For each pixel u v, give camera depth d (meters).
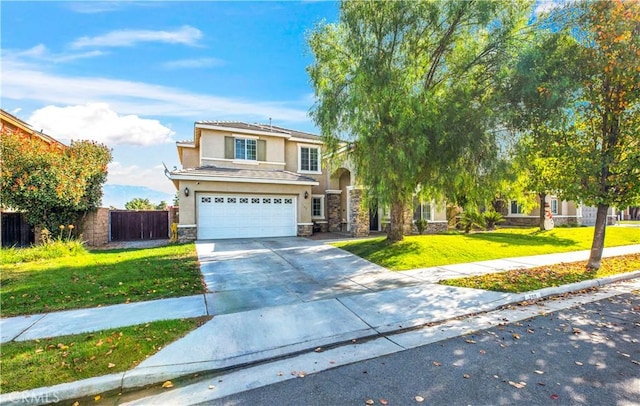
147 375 3.63
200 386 3.54
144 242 17.22
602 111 8.44
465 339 4.71
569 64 8.33
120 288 6.97
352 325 5.20
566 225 24.72
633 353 4.21
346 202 21.64
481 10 9.33
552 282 7.75
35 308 5.71
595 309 6.08
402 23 9.64
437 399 3.20
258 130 19.12
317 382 3.57
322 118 10.51
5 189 12.77
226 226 16.30
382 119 9.59
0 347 4.21
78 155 14.95
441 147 9.38
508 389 3.37
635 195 8.08
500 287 7.30
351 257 11.02
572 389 3.36
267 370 3.87
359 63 9.69
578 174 8.50
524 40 9.30
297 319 5.39
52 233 14.09
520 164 9.42
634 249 13.32
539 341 4.61
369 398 3.23
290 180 17.17
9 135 13.22
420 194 11.61
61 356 3.98
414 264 9.80
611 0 7.56
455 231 20.17
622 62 7.53
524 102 8.71
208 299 6.36
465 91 9.12
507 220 26.11
